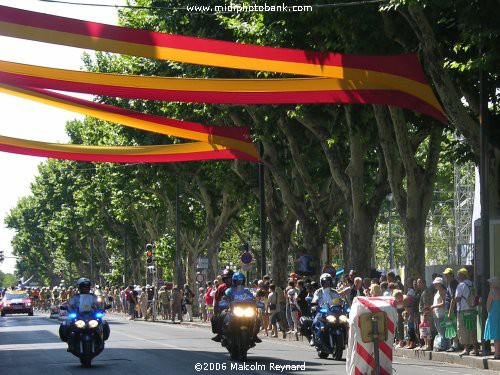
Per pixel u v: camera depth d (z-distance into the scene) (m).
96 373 21.42
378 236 101.00
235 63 28.59
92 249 110.81
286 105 37.75
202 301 55.31
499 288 23.38
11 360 26.14
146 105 53.66
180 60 28.48
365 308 15.23
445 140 33.44
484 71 25.06
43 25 26.36
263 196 44.56
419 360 25.95
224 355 26.45
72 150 43.12
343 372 20.66
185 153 44.38
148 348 30.09
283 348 30.34
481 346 24.95
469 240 66.94
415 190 32.03
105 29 26.95
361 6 27.12
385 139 32.44
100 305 23.95
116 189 69.94
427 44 25.91
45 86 32.81
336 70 27.86
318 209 43.19
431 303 27.27
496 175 28.47
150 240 84.56
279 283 47.97
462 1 22.73
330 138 36.47
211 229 61.16
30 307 82.69
